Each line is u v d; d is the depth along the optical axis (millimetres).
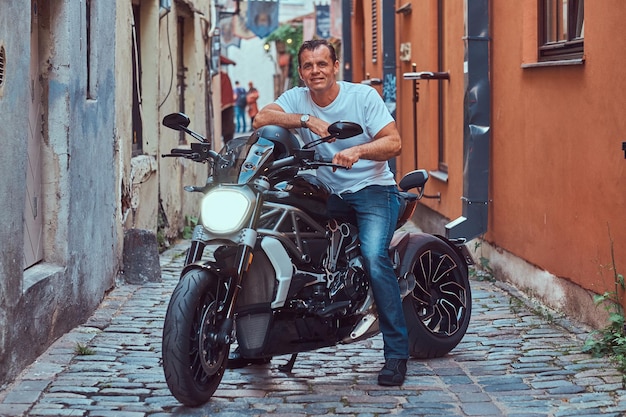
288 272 4875
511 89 8422
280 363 5824
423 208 13203
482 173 9133
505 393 5121
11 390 5117
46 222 6477
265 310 4895
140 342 6340
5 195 5133
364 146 5043
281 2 36625
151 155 11070
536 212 7711
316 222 5145
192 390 4664
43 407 4832
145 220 10594
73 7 6641
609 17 6090
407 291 5617
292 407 4902
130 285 8570
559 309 7160
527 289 7957
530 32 7934
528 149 7918
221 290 4930
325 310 5082
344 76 22297
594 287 6434
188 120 4992
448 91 10922
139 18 11109
